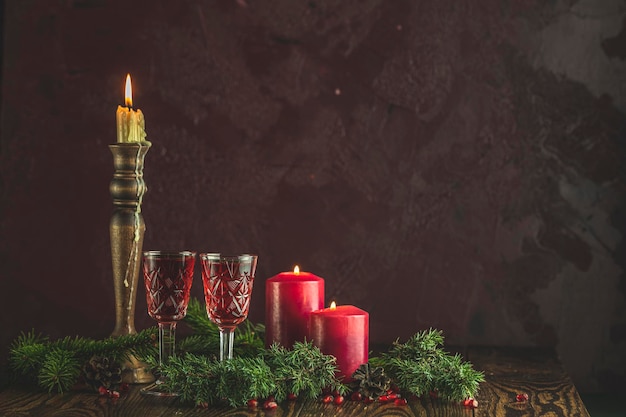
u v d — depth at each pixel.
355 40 2.04
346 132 2.05
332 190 2.05
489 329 2.01
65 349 1.22
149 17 2.08
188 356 1.13
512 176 2.00
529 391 1.21
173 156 2.08
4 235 2.11
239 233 2.07
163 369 1.11
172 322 1.17
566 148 1.99
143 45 2.08
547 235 1.99
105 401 1.10
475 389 1.11
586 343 1.98
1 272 2.11
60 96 2.10
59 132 2.10
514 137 2.00
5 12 2.10
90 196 2.10
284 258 2.06
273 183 2.06
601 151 1.97
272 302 1.25
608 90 1.97
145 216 2.08
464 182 2.02
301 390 1.16
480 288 2.02
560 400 1.15
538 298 2.00
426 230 2.03
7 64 2.10
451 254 2.02
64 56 2.10
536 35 1.99
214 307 1.14
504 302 2.01
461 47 2.02
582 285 1.98
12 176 2.10
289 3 2.05
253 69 2.06
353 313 1.17
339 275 2.05
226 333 1.23
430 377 1.11
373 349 1.61
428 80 2.03
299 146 2.06
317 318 1.17
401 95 2.03
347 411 1.07
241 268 1.13
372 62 2.04
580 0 1.98
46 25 2.10
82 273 2.10
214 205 2.07
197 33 2.07
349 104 2.05
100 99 2.09
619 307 1.97
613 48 1.97
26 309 2.11
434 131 2.03
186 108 2.08
